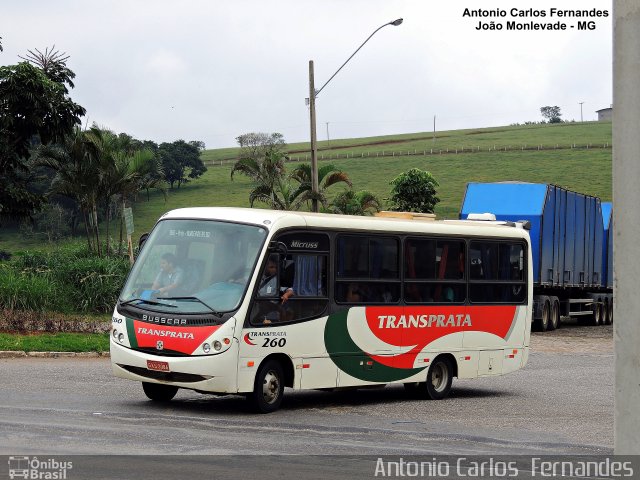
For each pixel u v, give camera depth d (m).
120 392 15.66
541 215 34.44
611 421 14.69
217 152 176.50
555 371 23.25
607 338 34.00
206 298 13.66
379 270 16.09
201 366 13.31
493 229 18.44
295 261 14.62
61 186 32.41
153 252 14.38
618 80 5.79
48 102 29.44
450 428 13.30
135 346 13.77
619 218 5.77
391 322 16.22
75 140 32.03
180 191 121.62
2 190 30.62
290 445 10.97
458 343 17.61
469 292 17.88
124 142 33.12
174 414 13.36
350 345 15.46
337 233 15.34
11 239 92.31
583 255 39.81
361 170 132.12
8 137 29.75
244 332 13.66
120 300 14.19
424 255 16.98
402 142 168.50
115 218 100.31
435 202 53.50
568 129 175.12
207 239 14.16
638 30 5.74
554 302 37.28
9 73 29.05
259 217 14.33
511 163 131.75
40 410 12.91
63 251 32.19
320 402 16.25
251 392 13.89
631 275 5.71
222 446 10.62
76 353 21.56
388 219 16.41
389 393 18.17
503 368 18.59
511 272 18.86
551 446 11.88
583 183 112.94
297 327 14.52
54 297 26.80
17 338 22.14
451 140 165.88
